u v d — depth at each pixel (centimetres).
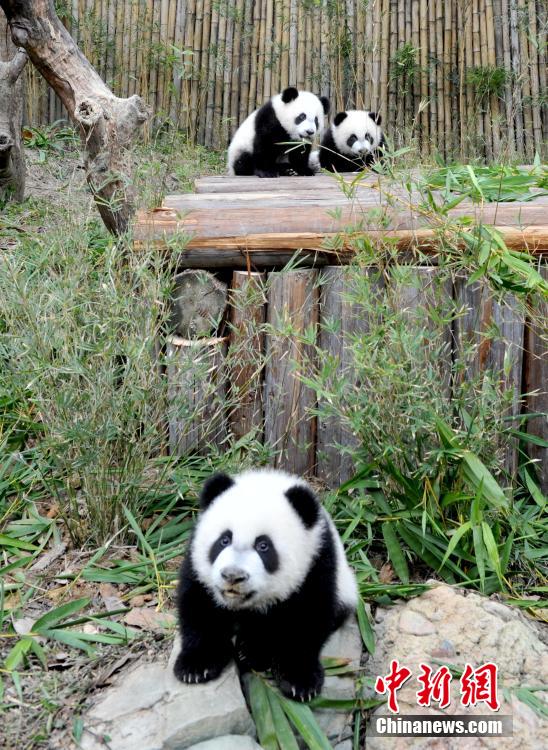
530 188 564
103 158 517
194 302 445
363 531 411
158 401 394
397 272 379
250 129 942
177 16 1177
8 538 385
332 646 322
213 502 316
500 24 1149
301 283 439
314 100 948
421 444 390
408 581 371
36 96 1116
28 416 451
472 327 438
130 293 393
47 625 331
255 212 472
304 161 967
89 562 367
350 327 439
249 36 1185
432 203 417
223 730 276
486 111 1149
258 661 314
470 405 409
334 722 298
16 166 802
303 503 303
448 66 1170
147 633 329
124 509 384
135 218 471
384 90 1184
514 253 420
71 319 381
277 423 447
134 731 274
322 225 466
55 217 560
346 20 1142
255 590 283
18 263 426
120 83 1173
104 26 1165
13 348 403
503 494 370
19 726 284
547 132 1138
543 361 441
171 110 1169
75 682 305
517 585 385
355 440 441
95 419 375
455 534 358
